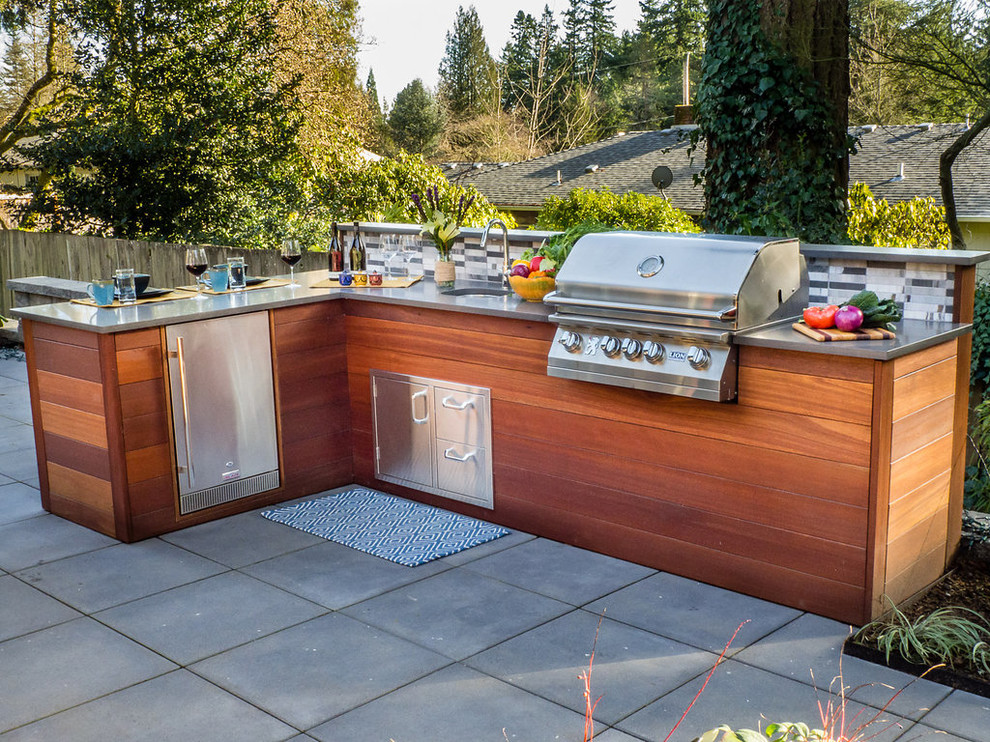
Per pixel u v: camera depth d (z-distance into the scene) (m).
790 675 2.91
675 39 28.02
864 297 3.32
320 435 4.69
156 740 2.62
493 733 2.62
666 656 3.04
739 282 3.24
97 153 11.53
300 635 3.23
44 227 12.23
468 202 5.01
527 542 4.04
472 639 3.18
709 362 3.32
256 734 2.64
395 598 3.51
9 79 13.80
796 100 5.86
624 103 29.77
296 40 13.35
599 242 3.71
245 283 4.77
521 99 31.78
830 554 3.24
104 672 3.00
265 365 4.42
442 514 4.38
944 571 3.59
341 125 14.38
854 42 6.26
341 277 4.79
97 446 4.10
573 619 3.31
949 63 6.18
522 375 4.00
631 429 3.70
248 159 12.22
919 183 15.00
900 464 3.18
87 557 3.93
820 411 3.17
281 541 4.08
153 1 12.13
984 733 2.58
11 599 3.54
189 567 3.82
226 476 4.36
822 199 6.05
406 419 4.52
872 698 2.77
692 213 16.61
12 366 7.55
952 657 2.93
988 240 14.08
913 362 3.15
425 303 4.25
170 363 4.09
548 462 3.99
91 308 4.27
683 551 3.64
